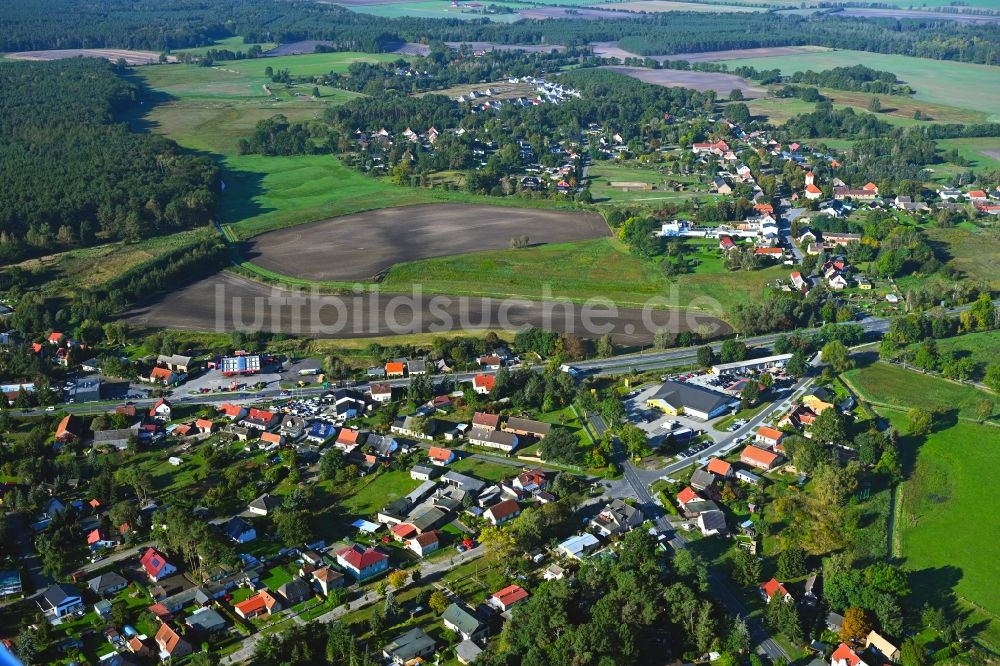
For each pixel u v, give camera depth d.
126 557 176.25
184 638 151.75
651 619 151.88
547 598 155.12
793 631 151.88
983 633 154.00
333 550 179.00
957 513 188.50
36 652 148.88
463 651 148.88
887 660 147.25
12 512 187.50
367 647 146.75
